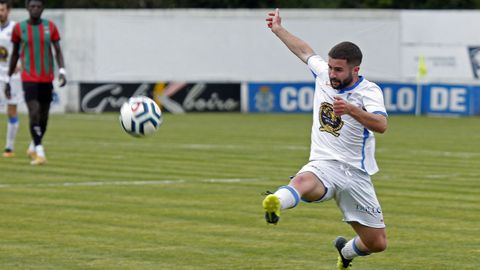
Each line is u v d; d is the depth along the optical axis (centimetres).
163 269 2281
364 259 2458
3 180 4012
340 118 2105
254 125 7806
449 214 3231
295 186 2023
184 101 9481
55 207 3275
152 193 3659
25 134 6625
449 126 7969
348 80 2092
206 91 9525
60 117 8600
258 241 2681
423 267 2356
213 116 9031
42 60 4588
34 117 4616
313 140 2167
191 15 9469
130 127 2359
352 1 12838
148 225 2927
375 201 2150
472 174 4466
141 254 2469
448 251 2569
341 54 2073
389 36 9612
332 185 2100
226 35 9544
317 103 2162
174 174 4309
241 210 3250
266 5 12638
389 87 9550
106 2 12638
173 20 9444
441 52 9481
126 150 5491
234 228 2894
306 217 3125
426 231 2891
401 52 9644
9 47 5044
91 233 2777
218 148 5684
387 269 2334
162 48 9438
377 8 12575
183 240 2678
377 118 2006
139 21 9381
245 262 2380
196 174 4322
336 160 2111
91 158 5000
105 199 3481
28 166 4556
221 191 3744
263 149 5644
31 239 2667
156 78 9444
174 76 9481
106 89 9344
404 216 3184
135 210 3222
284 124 7975
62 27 9256
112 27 9338
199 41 9506
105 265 2319
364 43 9612
